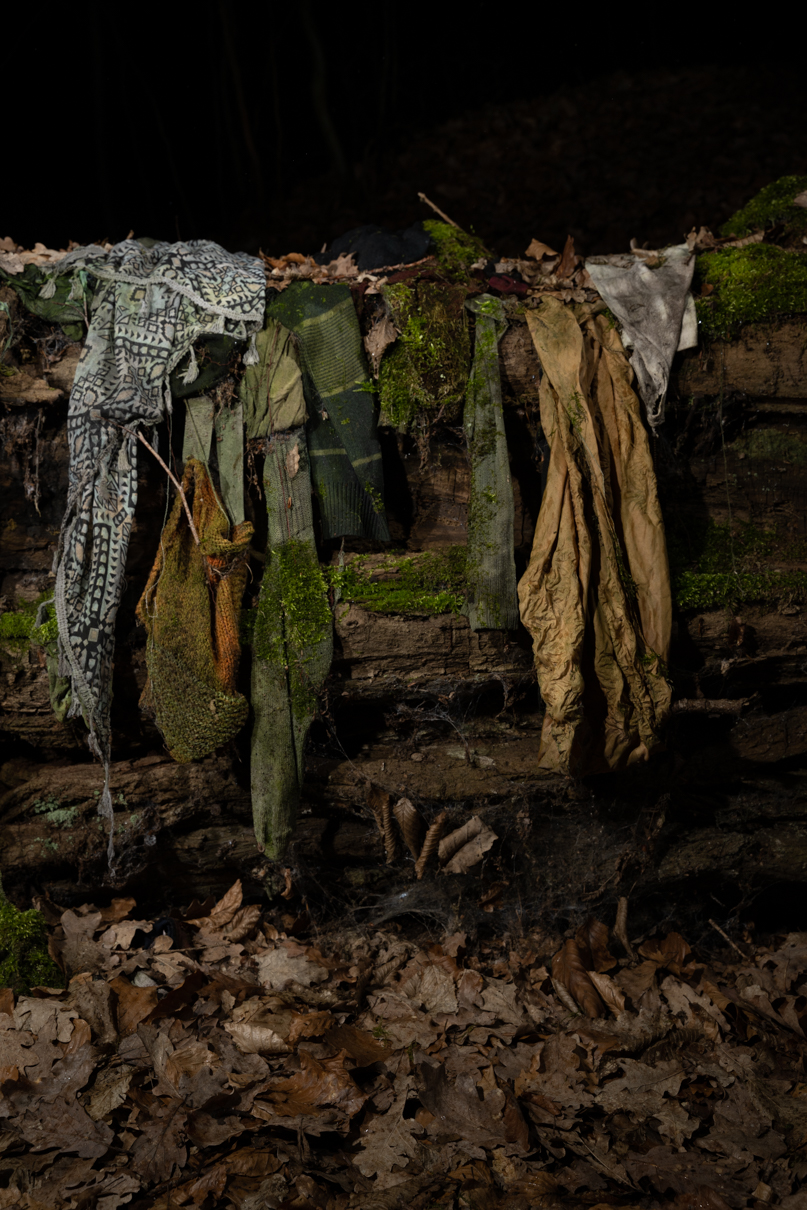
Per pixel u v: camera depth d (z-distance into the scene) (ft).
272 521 9.86
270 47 31.68
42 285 9.57
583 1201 7.02
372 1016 9.00
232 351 9.76
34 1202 6.56
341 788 10.25
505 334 10.17
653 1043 8.87
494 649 10.11
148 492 10.02
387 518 10.50
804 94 30.55
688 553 10.64
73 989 8.72
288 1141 7.38
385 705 10.45
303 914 10.61
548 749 9.47
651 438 10.28
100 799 9.90
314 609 9.78
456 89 34.88
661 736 9.67
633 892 10.94
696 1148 7.73
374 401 9.98
